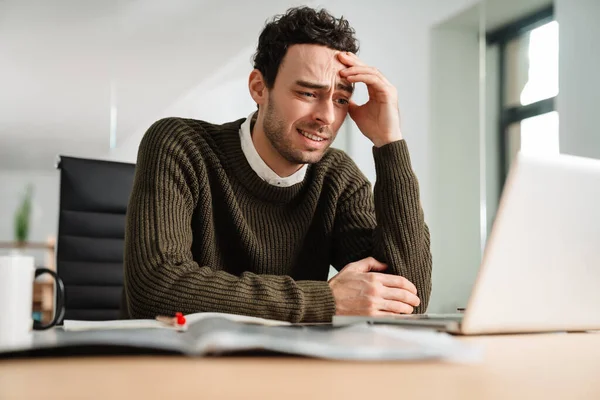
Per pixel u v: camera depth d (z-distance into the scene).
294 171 1.48
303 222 1.53
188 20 4.95
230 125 1.52
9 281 0.65
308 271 1.60
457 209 4.16
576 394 0.40
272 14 4.83
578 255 0.80
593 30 3.25
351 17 4.71
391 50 4.46
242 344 0.51
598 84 3.21
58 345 0.53
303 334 0.60
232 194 1.45
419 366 0.50
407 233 1.39
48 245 7.40
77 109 7.40
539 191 0.74
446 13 3.99
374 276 1.18
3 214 10.98
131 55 5.73
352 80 1.39
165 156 1.35
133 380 0.42
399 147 1.43
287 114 1.36
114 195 1.96
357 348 0.51
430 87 4.16
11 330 0.64
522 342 0.74
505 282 0.77
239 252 1.48
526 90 3.96
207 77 6.33
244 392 0.38
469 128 4.18
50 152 9.70
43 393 0.37
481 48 4.17
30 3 4.61
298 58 1.33
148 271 1.13
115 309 1.93
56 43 5.42
